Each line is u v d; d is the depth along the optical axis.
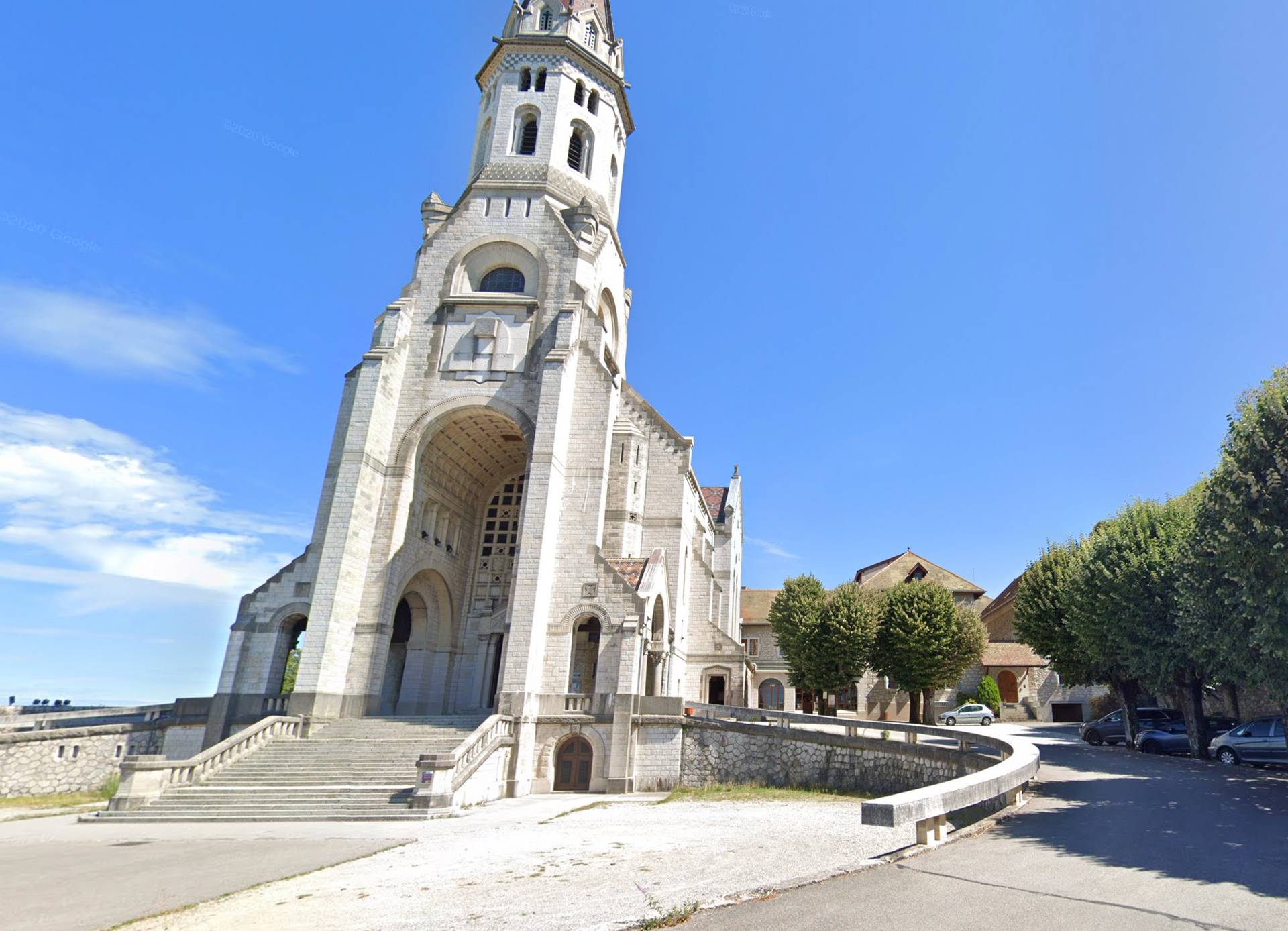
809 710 57.47
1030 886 9.72
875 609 50.97
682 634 43.62
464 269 40.59
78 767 29.31
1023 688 61.56
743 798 25.23
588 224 41.34
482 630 40.22
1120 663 33.56
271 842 17.70
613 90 47.50
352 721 31.78
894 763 25.08
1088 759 26.22
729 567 61.62
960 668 50.78
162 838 18.94
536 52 45.38
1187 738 30.22
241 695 33.53
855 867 10.75
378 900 11.23
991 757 19.88
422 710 39.09
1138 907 8.88
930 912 8.70
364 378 36.62
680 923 8.65
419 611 40.69
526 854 14.71
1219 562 21.14
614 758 30.30
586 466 35.56
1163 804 16.27
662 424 43.97
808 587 54.03
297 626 37.31
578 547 34.06
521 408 37.06
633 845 15.07
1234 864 10.97
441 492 40.31
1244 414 21.00
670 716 30.89
